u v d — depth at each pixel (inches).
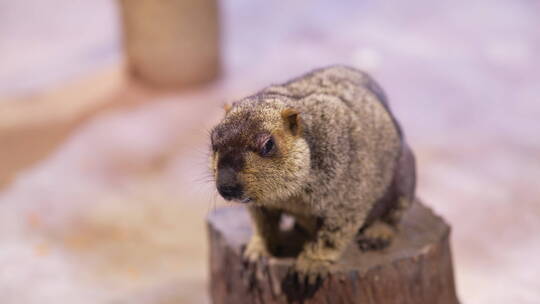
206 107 98.9
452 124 93.7
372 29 119.7
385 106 48.9
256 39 121.3
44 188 82.5
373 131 46.9
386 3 128.3
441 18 123.0
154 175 84.7
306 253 47.6
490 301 63.9
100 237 73.8
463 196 78.4
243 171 43.9
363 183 46.3
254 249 49.3
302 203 46.4
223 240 51.1
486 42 114.9
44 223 76.1
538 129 92.1
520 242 70.9
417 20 122.4
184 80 105.0
